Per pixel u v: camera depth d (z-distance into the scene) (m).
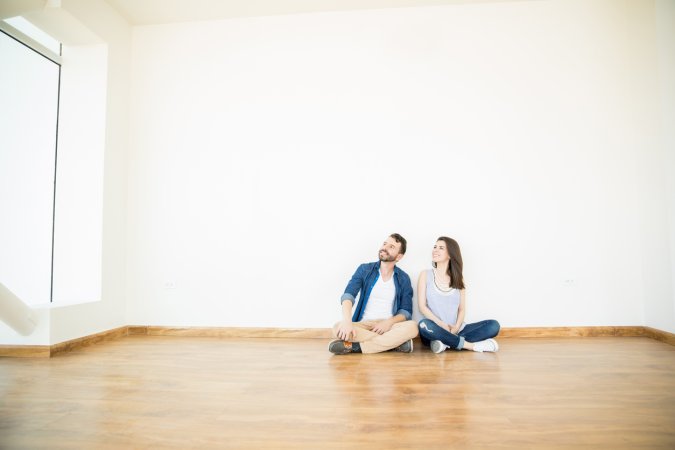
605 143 3.09
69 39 3.02
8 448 1.26
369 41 3.24
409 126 3.17
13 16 2.63
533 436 1.34
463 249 3.08
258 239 3.21
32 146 2.90
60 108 3.08
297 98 3.26
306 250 3.16
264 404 1.64
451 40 3.19
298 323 3.14
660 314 2.85
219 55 3.34
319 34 3.28
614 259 3.04
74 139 3.05
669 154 2.75
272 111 3.27
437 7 3.21
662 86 2.81
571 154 3.10
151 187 3.31
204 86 3.33
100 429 1.41
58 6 2.64
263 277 3.18
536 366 2.21
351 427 1.41
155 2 3.11
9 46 2.73
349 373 2.09
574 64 3.14
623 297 3.03
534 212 3.08
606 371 2.10
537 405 1.62
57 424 1.45
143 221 3.29
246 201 3.23
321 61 3.26
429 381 1.94
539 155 3.11
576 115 3.12
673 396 1.72
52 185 3.04
